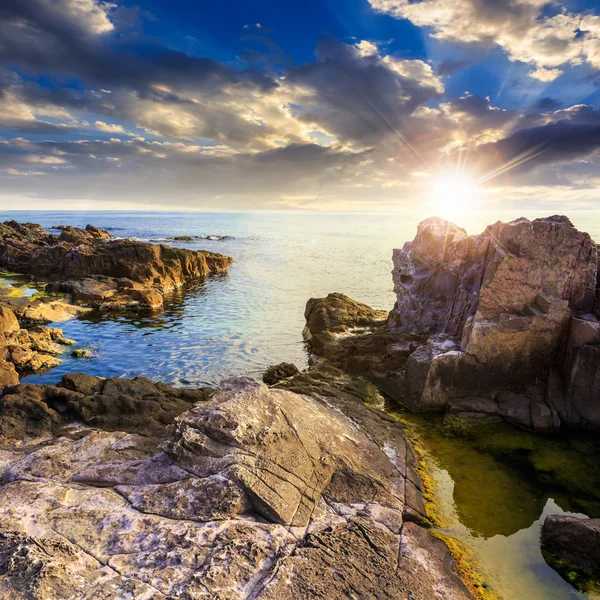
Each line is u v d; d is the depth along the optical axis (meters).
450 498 11.01
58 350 24.52
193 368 22.17
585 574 8.74
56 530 8.09
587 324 14.83
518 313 15.95
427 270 22.19
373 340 21.12
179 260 49.16
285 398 12.51
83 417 12.98
